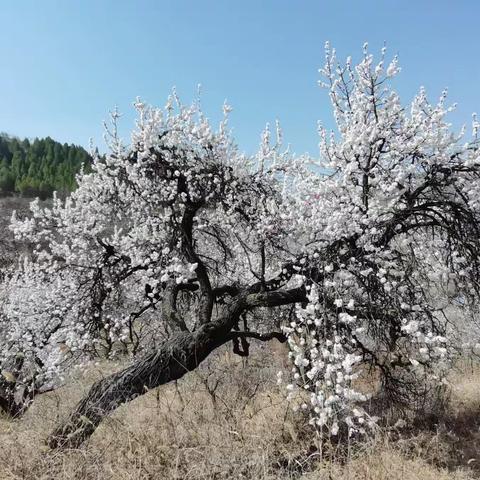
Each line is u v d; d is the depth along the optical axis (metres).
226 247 8.51
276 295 6.30
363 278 5.87
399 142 6.18
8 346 8.59
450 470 5.71
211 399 6.21
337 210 6.26
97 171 8.51
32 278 9.88
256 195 7.92
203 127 7.49
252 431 5.44
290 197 7.41
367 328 6.25
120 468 4.46
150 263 7.60
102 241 8.52
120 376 5.51
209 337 6.02
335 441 5.71
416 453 5.89
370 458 5.09
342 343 5.70
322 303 5.80
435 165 6.16
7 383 7.78
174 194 7.46
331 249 6.12
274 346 9.47
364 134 6.00
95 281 8.29
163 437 5.06
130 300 9.12
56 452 4.59
